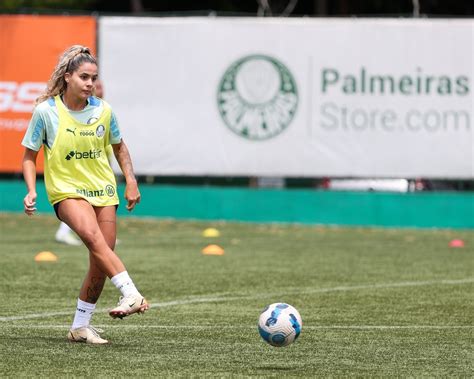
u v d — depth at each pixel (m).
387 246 44.75
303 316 25.77
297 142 53.53
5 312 25.88
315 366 19.27
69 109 21.00
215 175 53.84
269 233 49.97
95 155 21.06
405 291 30.69
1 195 56.34
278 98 53.53
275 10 91.81
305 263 37.97
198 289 30.78
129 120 54.09
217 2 93.94
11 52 54.31
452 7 93.00
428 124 53.31
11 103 54.44
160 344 21.50
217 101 53.81
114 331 23.17
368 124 53.38
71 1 84.44
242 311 26.50
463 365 19.52
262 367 19.09
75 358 19.69
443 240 48.00
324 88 53.44
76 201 20.75
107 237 21.02
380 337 22.70
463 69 53.31
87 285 21.31
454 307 27.47
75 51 20.98
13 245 42.81
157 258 39.00
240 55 53.72
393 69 53.41
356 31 53.41
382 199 54.72
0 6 80.19
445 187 58.38
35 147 21.05
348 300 28.72
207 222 54.56
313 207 55.09
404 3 93.19
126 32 54.03
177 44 53.84
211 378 18.00
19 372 18.30
